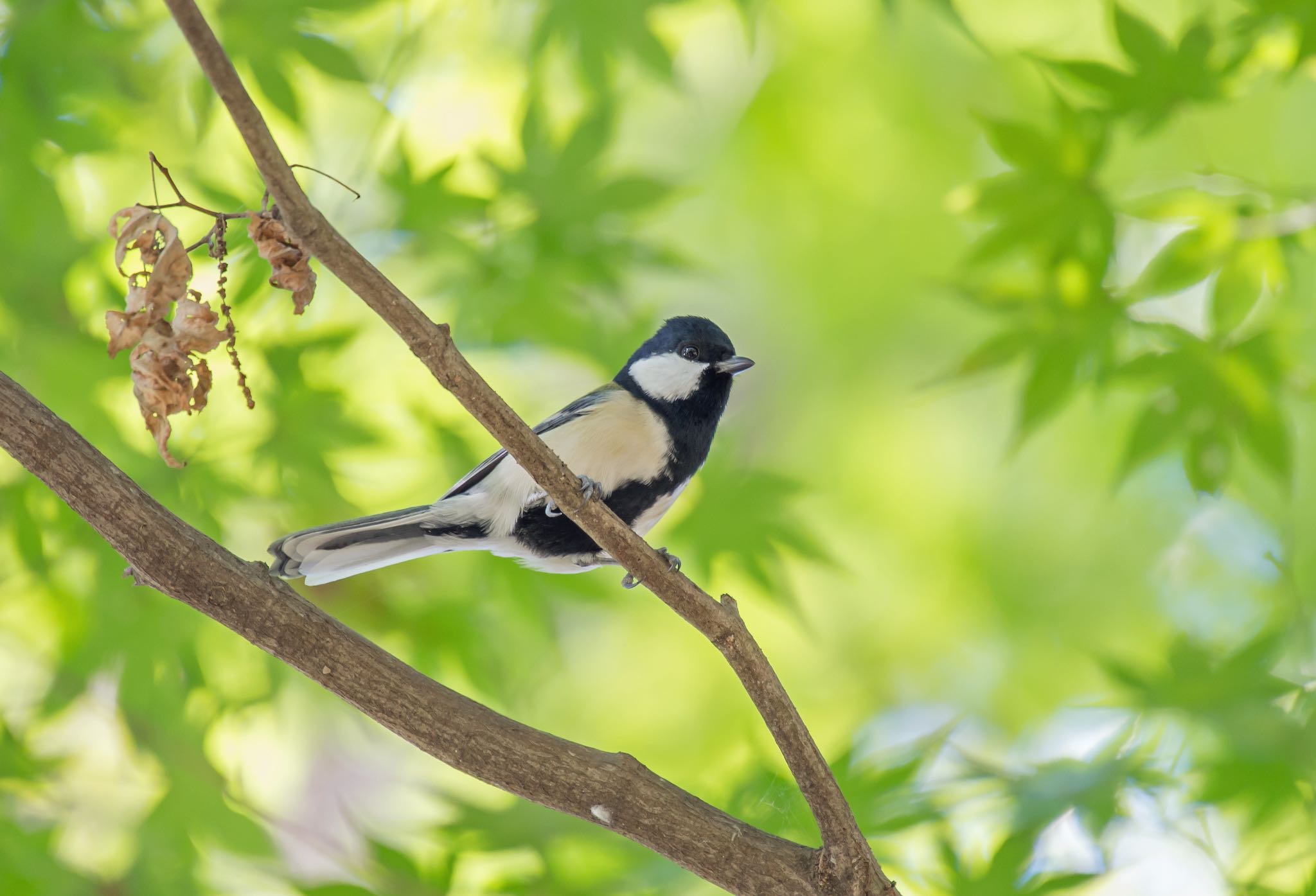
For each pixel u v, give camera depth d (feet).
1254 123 45.57
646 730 50.62
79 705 34.65
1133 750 30.37
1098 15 47.44
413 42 34.99
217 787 33.24
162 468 32.65
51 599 34.65
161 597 33.60
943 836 30.25
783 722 20.72
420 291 36.35
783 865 21.16
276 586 20.48
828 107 57.00
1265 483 42.34
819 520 55.77
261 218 17.40
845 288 59.16
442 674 35.94
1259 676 30.68
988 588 53.88
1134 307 32.22
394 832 32.78
